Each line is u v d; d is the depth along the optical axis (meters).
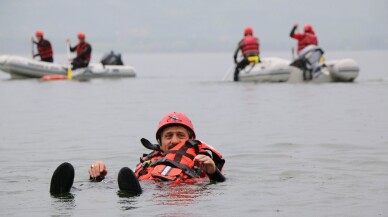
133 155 17.44
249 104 30.64
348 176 14.06
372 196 12.12
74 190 12.40
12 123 25.20
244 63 47.09
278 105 29.94
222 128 22.52
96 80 52.34
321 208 11.34
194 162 12.82
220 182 13.07
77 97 36.62
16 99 36.00
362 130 21.31
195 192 12.22
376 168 15.02
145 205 11.37
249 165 15.72
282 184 13.20
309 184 13.22
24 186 13.34
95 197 11.90
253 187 12.86
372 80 47.00
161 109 29.19
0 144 19.83
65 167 12.08
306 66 44.59
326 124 23.03
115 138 20.53
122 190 12.06
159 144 14.02
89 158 17.14
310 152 17.42
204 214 10.94
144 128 22.80
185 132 13.70
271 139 19.81
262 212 11.10
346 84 42.41
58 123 24.86
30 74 54.09
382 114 25.73
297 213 11.05
